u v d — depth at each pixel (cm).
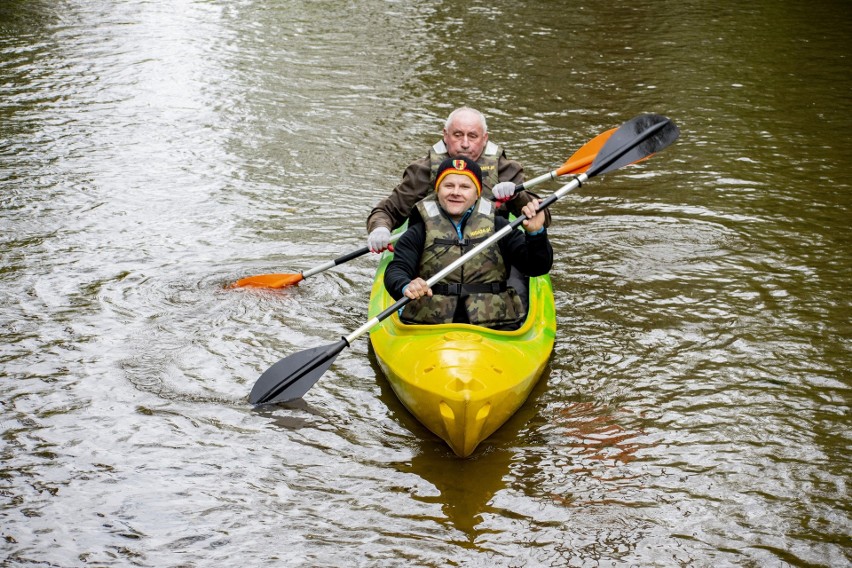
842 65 2658
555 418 1032
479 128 1295
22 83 2433
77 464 930
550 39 2994
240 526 841
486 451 970
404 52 2822
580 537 828
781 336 1209
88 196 1700
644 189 1780
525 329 1095
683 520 853
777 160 1927
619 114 2228
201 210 1652
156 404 1048
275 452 963
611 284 1373
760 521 852
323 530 838
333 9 3441
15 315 1243
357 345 1212
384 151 1980
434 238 1112
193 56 2739
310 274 1349
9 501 868
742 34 3050
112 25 3114
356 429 1012
